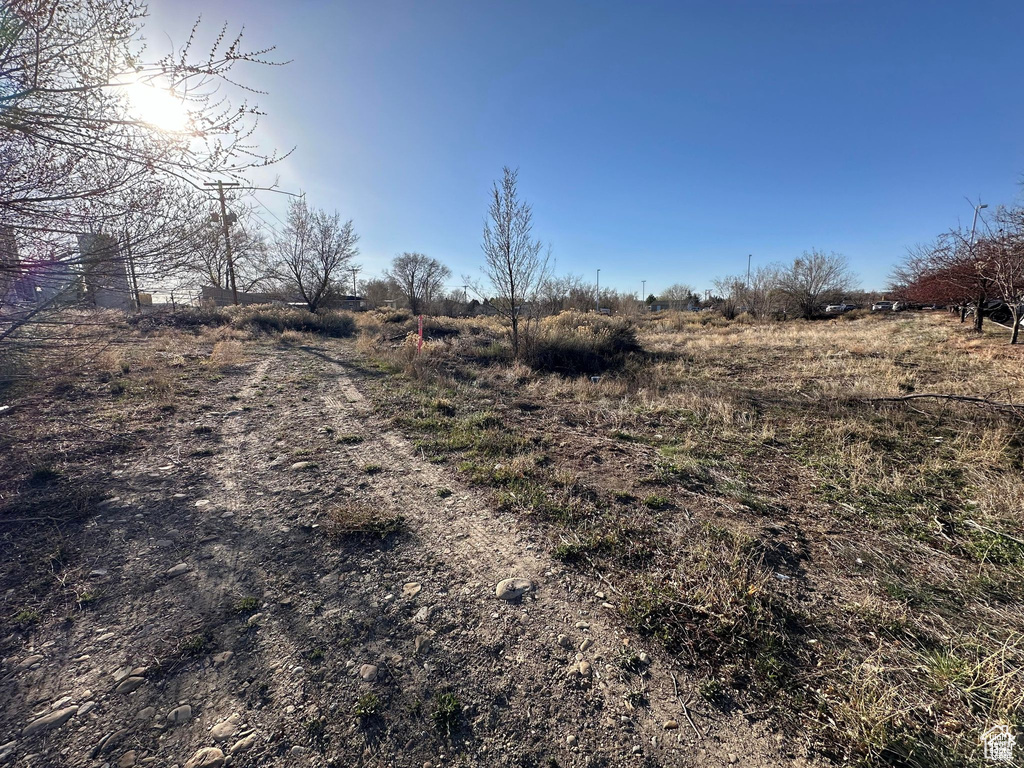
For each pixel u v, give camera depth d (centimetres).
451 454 540
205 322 1964
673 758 186
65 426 579
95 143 351
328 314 2373
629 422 688
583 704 211
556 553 330
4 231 356
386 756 185
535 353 1247
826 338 1839
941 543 343
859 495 425
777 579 299
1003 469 466
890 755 186
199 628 252
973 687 213
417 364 1109
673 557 323
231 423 649
